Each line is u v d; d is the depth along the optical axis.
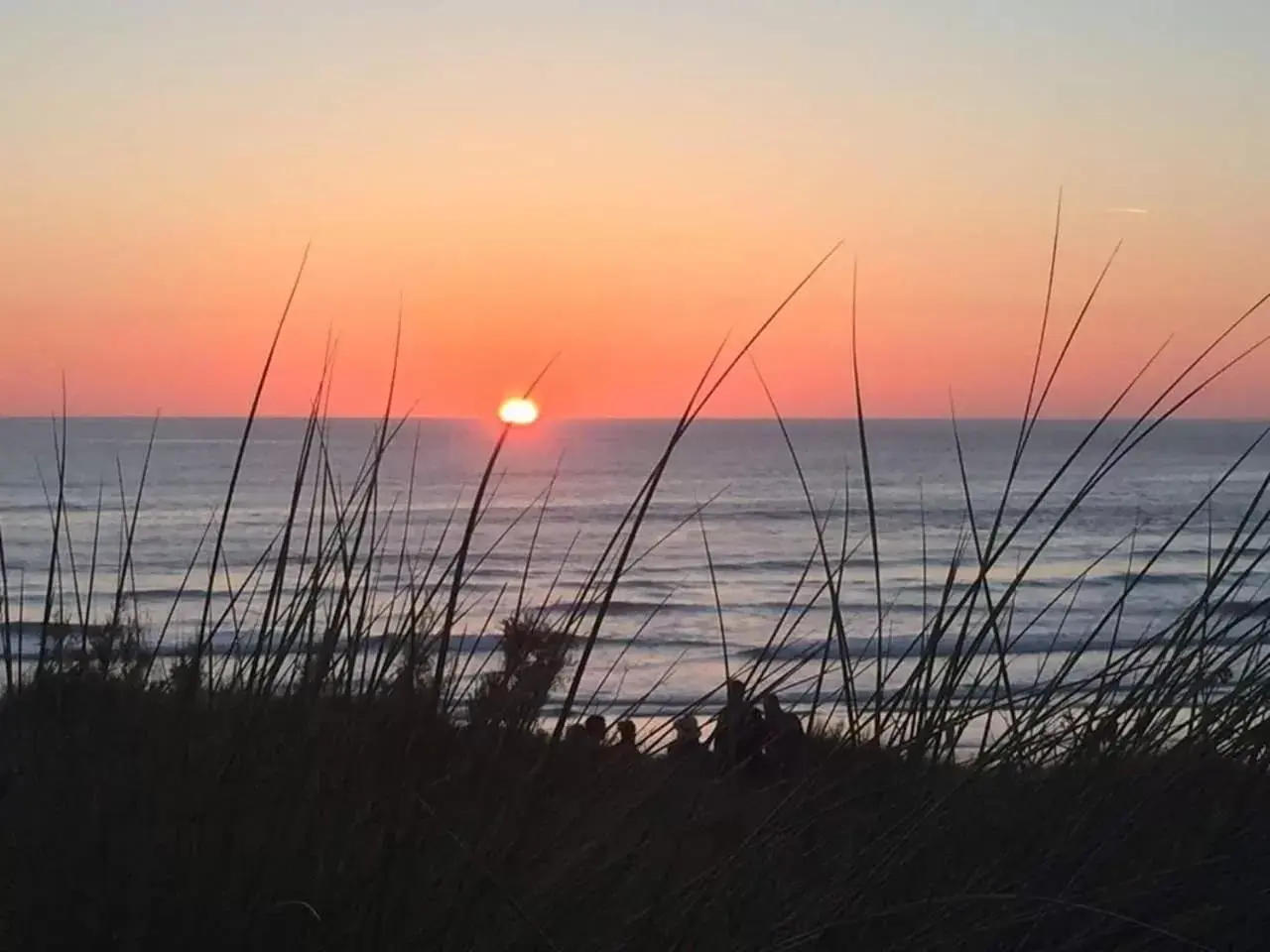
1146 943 1.99
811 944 1.83
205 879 1.70
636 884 1.87
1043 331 2.24
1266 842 2.11
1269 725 2.22
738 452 126.06
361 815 1.80
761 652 2.31
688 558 37.88
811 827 2.05
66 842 1.71
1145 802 2.07
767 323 1.88
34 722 1.90
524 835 1.78
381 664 2.05
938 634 2.20
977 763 2.07
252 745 1.85
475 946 1.71
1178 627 2.35
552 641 2.07
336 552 2.19
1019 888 1.94
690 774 2.14
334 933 1.69
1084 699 2.31
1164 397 2.20
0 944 1.66
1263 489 2.32
